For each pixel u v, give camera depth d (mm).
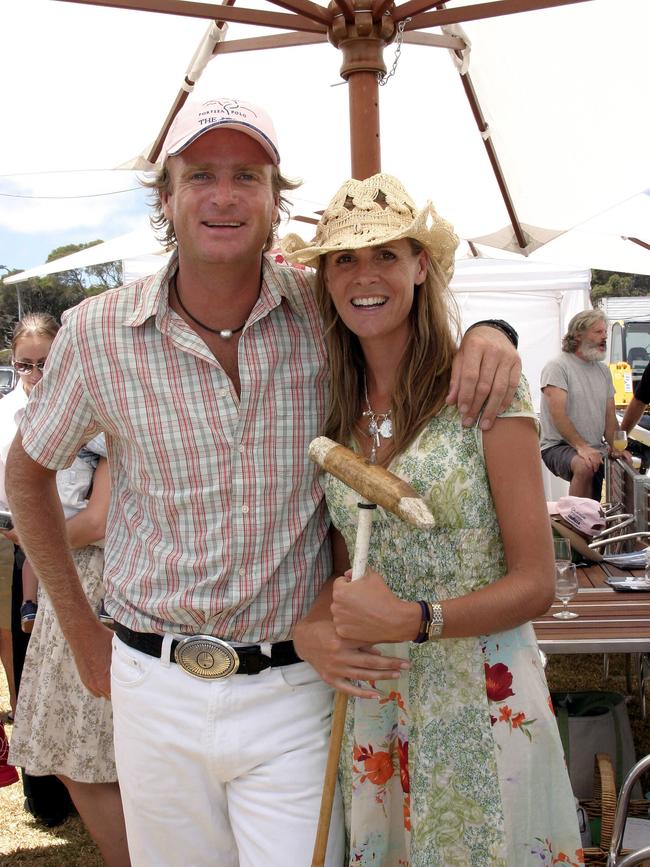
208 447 1825
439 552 1749
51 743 2752
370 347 1828
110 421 1878
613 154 3387
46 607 2787
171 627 1890
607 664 4766
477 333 1774
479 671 1746
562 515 3910
